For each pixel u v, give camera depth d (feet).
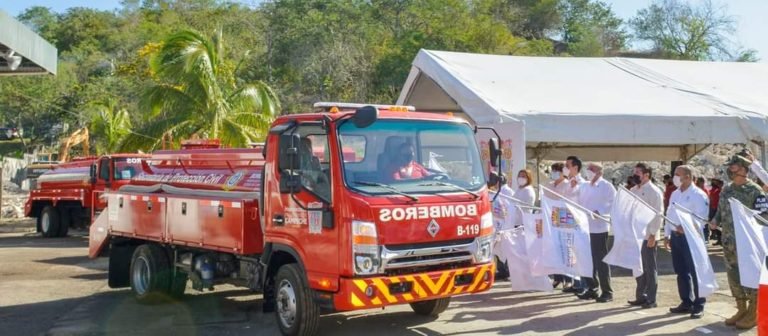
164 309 33.45
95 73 202.49
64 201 71.00
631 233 30.73
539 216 32.78
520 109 43.19
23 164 151.12
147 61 128.36
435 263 24.75
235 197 29.25
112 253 38.32
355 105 27.45
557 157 63.87
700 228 29.86
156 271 34.53
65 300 36.42
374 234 23.47
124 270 38.45
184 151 35.06
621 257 30.99
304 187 25.09
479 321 29.19
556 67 56.03
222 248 29.37
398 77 158.81
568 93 48.37
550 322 28.81
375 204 23.66
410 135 25.70
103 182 60.70
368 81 160.66
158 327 29.66
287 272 26.12
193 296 36.81
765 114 46.55
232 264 31.32
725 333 26.53
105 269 48.03
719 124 45.57
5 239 72.69
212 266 31.86
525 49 194.49
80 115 164.45
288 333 26.05
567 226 31.94
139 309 33.60
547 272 32.14
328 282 24.07
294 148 24.41
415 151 25.64
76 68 199.82
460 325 28.55
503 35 181.37
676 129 44.91
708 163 99.76
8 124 183.62
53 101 177.99
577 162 34.96
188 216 31.71
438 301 29.50
